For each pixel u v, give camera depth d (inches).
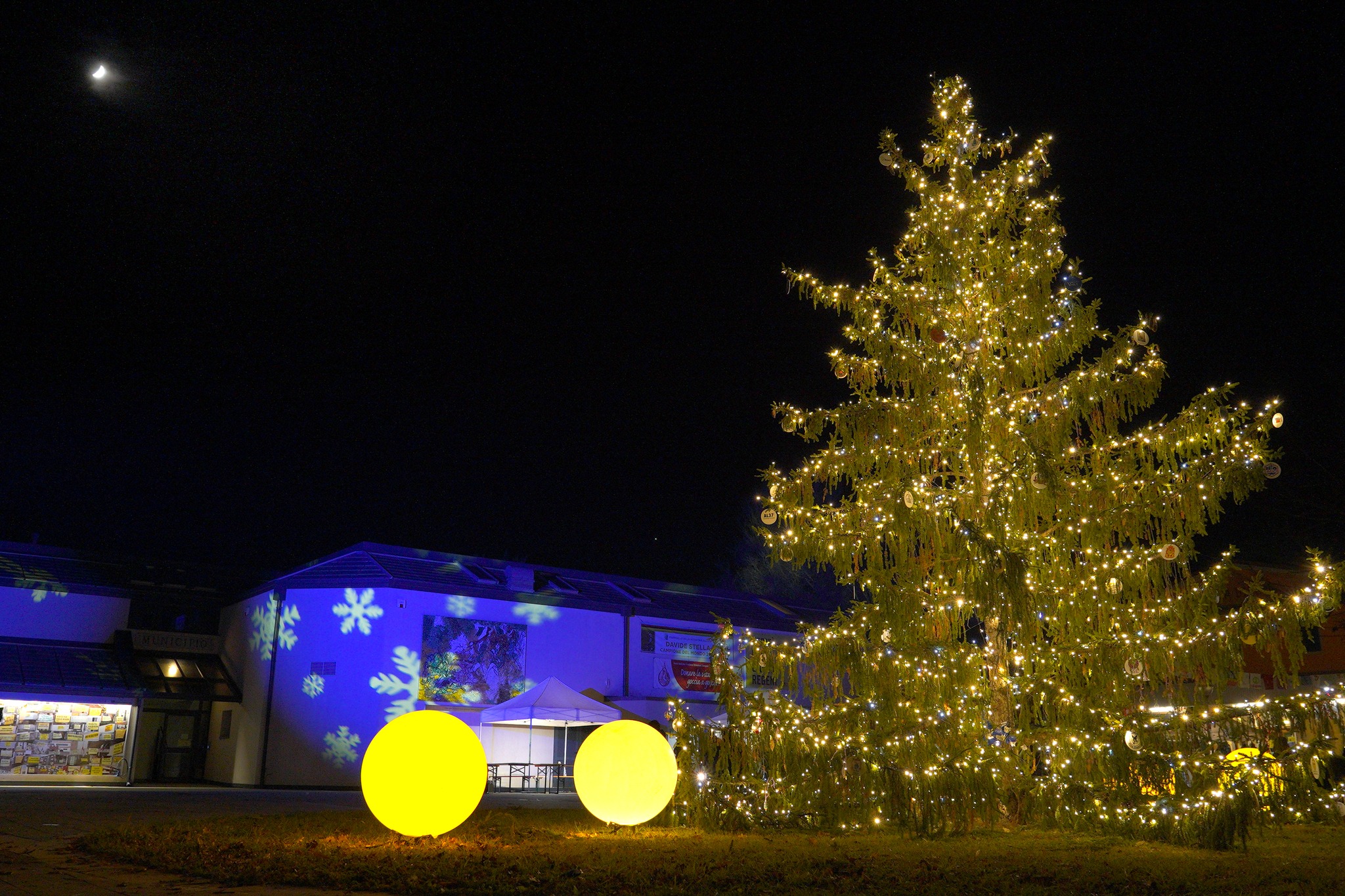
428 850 351.6
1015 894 265.7
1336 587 401.1
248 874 289.3
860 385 524.1
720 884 281.4
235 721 1101.1
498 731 1064.2
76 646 1074.1
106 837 380.8
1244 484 444.5
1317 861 329.7
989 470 502.9
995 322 515.8
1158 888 272.1
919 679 455.2
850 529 500.7
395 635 1034.7
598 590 1256.8
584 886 275.9
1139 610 461.7
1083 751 429.1
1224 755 401.7
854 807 448.5
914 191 546.6
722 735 476.4
